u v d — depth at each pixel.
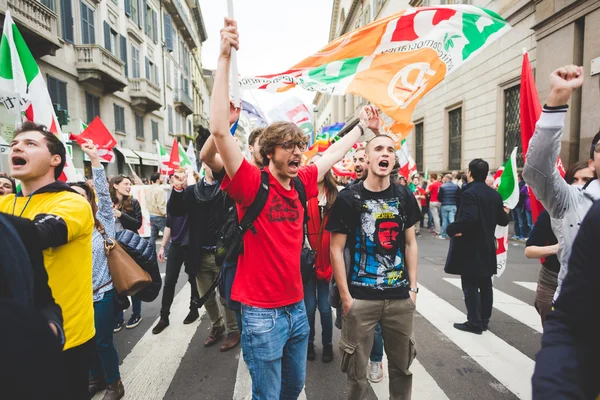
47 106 3.55
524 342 3.75
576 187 1.91
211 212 3.65
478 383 2.99
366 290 2.25
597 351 0.98
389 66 3.04
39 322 0.96
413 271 2.39
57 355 0.99
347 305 2.27
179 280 6.30
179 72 32.28
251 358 1.90
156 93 22.91
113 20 18.86
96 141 6.27
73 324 1.89
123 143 20.22
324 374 3.17
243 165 1.86
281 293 1.92
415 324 4.23
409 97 3.00
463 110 14.16
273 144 1.93
